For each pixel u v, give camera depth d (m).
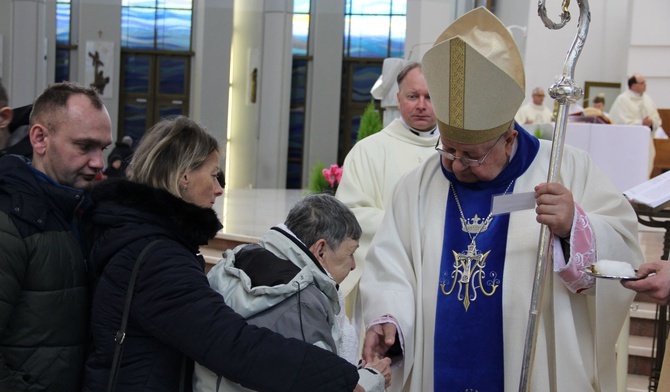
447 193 2.51
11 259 1.80
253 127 17.72
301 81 17.88
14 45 16.14
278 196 13.14
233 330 1.69
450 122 2.25
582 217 2.17
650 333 4.64
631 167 6.47
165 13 17.64
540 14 2.12
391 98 6.41
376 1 17.56
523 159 2.41
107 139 1.98
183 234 1.83
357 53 17.84
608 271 1.89
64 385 1.89
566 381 2.24
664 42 11.56
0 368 1.83
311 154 17.91
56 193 1.90
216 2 17.41
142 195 1.83
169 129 1.91
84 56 17.19
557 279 2.29
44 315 1.86
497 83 2.15
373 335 2.38
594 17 12.02
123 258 1.78
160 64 17.75
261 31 17.44
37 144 1.93
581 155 2.46
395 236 2.57
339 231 2.01
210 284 1.91
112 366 1.76
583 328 2.35
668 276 1.84
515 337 2.31
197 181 1.90
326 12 17.58
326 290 1.85
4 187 1.85
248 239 6.41
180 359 1.83
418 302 2.46
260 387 1.68
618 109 10.59
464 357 2.37
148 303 1.73
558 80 2.10
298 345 1.70
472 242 2.42
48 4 16.80
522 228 2.38
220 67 17.55
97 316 1.79
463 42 2.13
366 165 3.68
